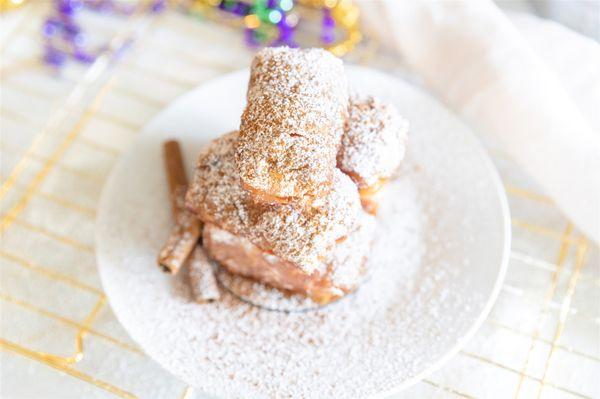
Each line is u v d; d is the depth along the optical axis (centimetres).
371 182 40
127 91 52
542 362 42
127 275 42
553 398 41
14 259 46
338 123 38
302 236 37
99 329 43
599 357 42
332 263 40
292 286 41
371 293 42
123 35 55
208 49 54
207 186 40
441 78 50
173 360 40
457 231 43
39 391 42
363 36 54
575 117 46
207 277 42
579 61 49
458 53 49
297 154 35
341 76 39
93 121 51
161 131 47
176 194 44
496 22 48
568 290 44
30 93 53
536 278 44
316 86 37
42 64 54
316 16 55
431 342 40
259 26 53
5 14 55
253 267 41
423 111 46
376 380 39
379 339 40
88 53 54
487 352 42
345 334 41
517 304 44
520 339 42
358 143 40
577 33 51
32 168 49
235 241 40
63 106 52
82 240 46
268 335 41
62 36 54
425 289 42
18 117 52
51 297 45
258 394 39
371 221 42
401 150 40
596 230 44
